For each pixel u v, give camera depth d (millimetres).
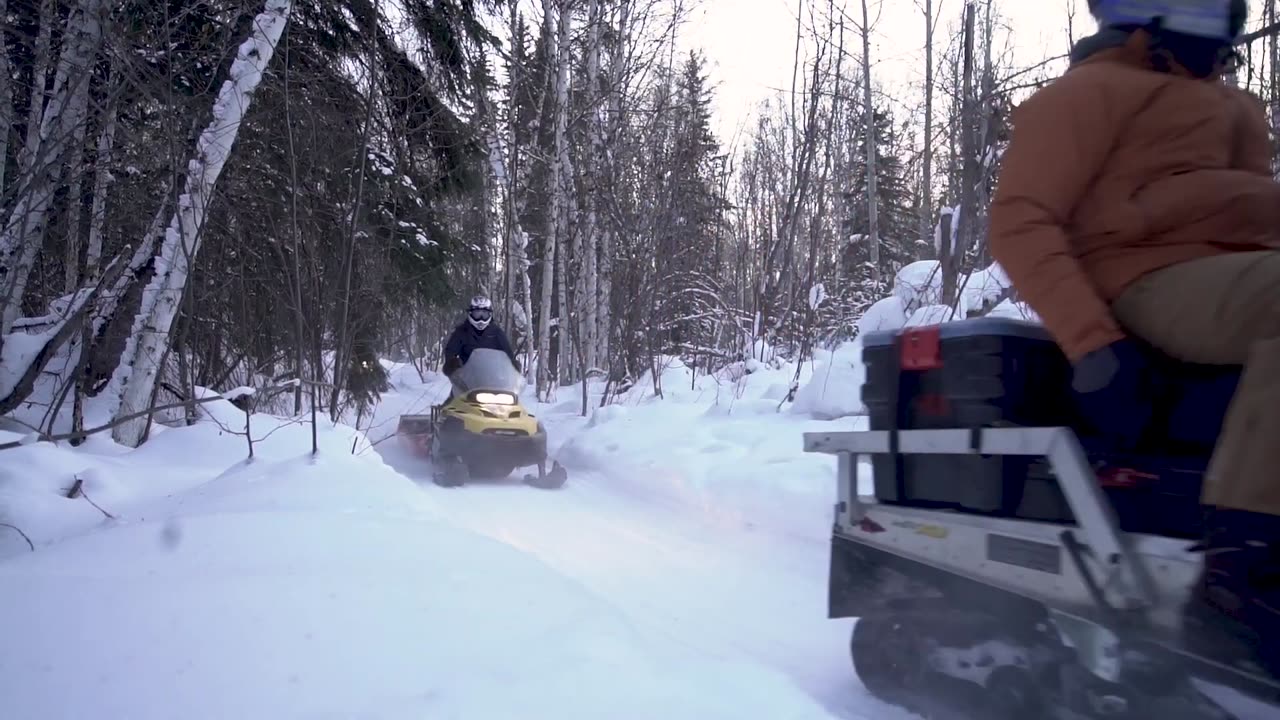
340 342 7918
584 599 3562
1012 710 2619
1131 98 2357
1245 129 2537
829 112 15781
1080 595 2398
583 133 16062
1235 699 2141
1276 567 1923
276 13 7285
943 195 14508
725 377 14883
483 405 8516
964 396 2727
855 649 3312
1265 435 1935
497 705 2547
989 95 6758
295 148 8219
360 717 2453
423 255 11523
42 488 5500
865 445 3168
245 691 2598
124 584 3363
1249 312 2100
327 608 3184
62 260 9133
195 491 5398
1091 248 2404
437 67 9758
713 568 5207
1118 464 2375
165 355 7633
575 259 18156
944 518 2865
